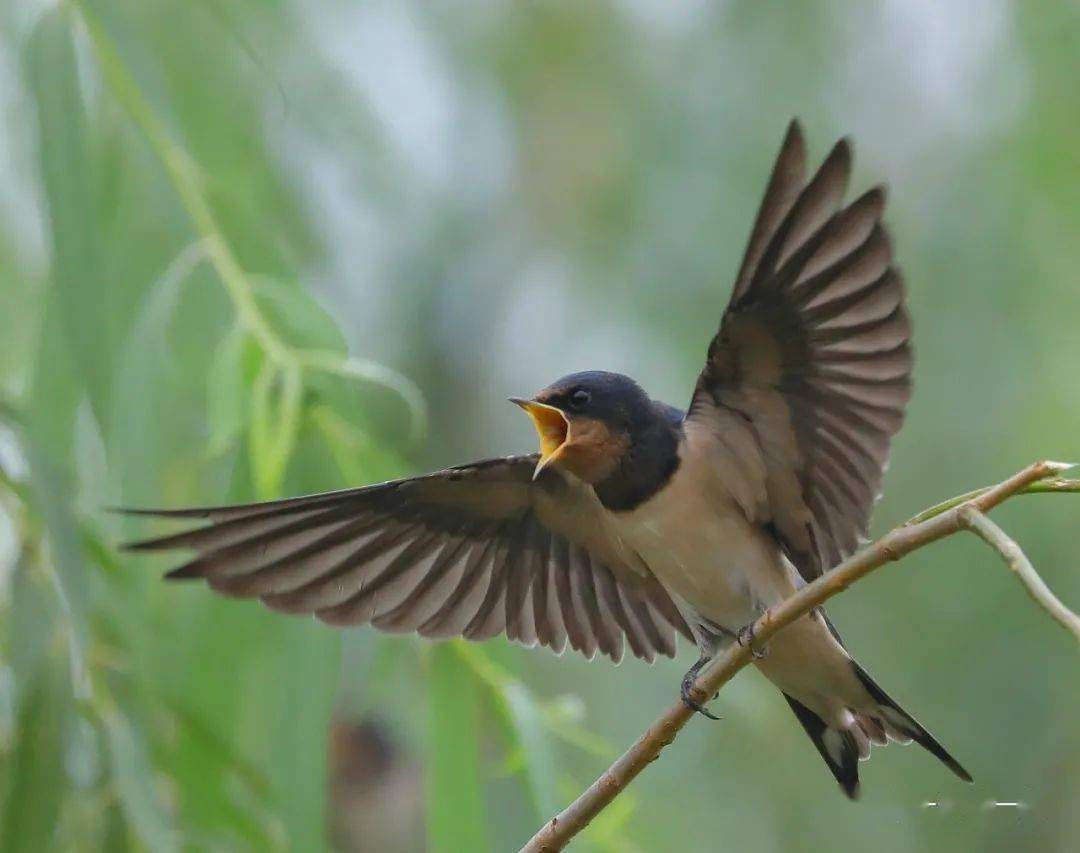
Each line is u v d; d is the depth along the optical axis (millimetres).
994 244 12539
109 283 9195
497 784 10344
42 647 9070
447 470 8398
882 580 12617
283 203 11164
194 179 9711
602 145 13250
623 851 10008
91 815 9109
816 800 12352
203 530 7812
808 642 7945
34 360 9250
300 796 9125
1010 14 12898
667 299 12750
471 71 12828
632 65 13523
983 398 12320
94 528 9586
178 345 9930
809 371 7395
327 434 9648
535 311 13008
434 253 12500
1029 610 12234
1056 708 12156
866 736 8312
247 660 9602
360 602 8398
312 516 8180
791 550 8141
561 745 11977
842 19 13266
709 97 13195
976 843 12148
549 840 6840
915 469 12289
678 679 12188
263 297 9523
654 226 12930
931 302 12562
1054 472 5711
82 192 9250
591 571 9062
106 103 10008
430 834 9586
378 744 12633
